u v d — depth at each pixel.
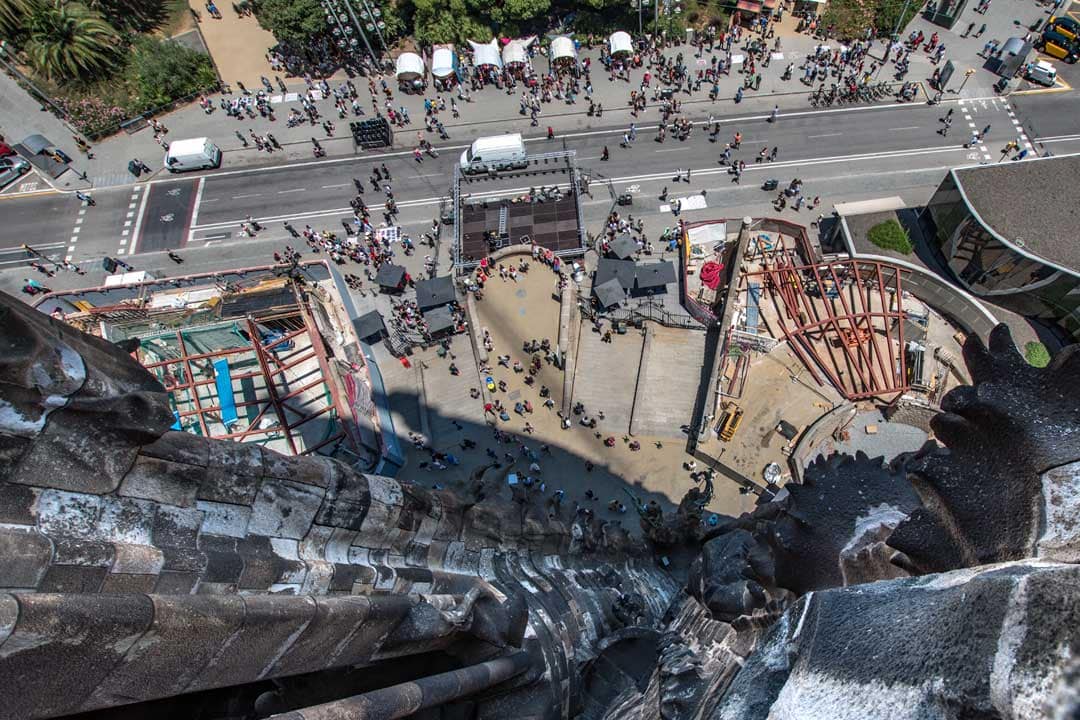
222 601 5.27
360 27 67.50
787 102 65.94
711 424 50.59
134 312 53.53
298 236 63.19
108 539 6.02
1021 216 50.03
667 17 69.19
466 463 51.81
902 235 55.50
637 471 50.41
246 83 73.00
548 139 66.50
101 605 4.35
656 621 20.31
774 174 62.12
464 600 9.78
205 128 70.81
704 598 16.16
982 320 50.44
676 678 10.05
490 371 54.84
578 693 13.31
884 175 60.81
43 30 69.12
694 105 66.75
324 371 48.78
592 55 71.38
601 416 52.81
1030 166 51.97
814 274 54.22
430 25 70.44
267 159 68.19
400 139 68.19
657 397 52.78
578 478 50.53
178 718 6.64
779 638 5.28
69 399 5.41
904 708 3.36
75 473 5.75
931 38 66.12
